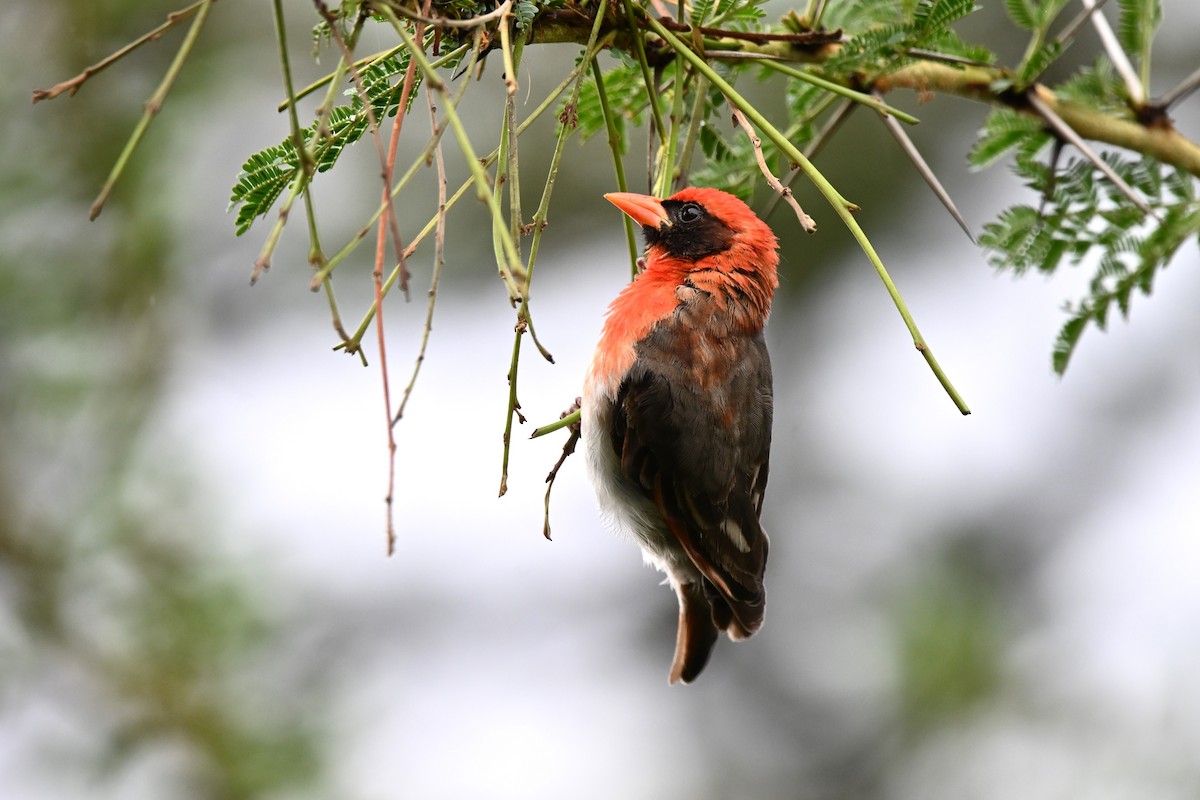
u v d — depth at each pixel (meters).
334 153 6.18
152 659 10.34
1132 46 7.44
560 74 13.48
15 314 11.18
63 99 11.70
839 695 13.75
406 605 14.21
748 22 7.48
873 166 14.02
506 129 5.36
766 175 5.75
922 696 13.01
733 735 14.01
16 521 10.50
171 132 11.82
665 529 8.64
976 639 13.09
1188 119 14.14
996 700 12.88
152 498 10.63
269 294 13.62
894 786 12.98
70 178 11.62
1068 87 7.39
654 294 8.45
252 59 12.45
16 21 11.81
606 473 8.48
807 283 14.62
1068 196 7.65
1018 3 7.27
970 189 14.13
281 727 10.43
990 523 14.65
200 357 12.53
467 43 6.18
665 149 6.76
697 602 8.82
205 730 10.23
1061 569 14.31
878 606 13.93
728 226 8.39
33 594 10.34
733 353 8.36
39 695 10.27
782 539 14.58
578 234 14.09
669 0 7.50
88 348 11.27
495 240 4.77
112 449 10.84
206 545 10.63
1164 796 12.02
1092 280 7.84
